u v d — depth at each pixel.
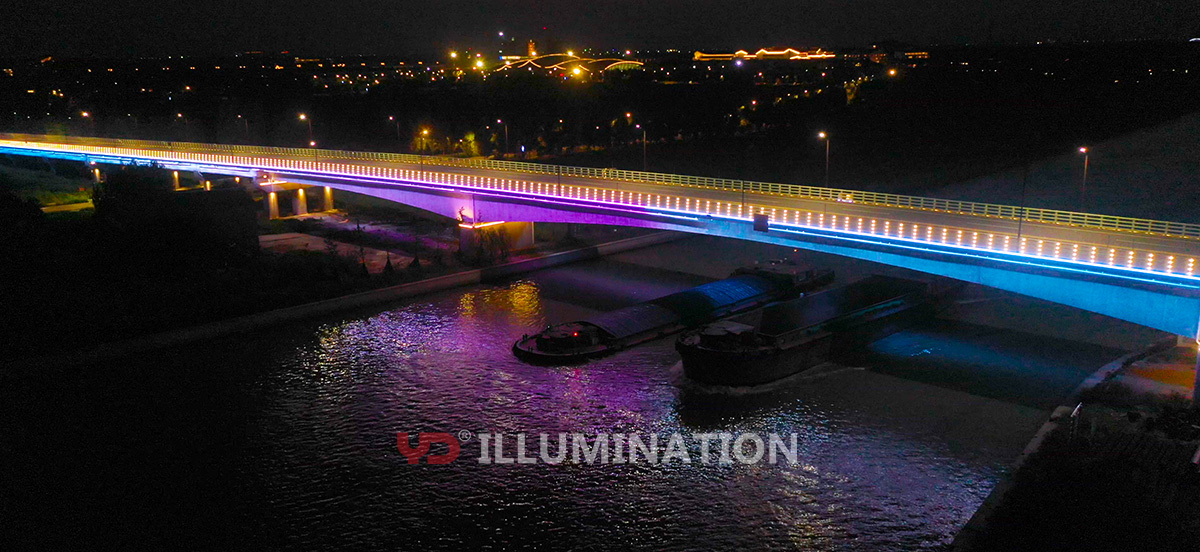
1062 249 77.75
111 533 58.47
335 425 73.62
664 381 82.00
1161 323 68.31
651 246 142.50
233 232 117.19
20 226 118.75
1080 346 88.12
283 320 100.25
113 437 72.00
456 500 61.84
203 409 77.12
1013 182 179.12
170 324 95.44
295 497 62.66
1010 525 50.94
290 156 170.12
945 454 66.00
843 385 80.00
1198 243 78.62
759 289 106.25
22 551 56.41
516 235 128.50
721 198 110.25
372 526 58.97
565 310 104.81
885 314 92.94
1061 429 63.44
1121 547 47.25
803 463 65.69
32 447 70.38
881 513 58.91
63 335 90.94
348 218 155.50
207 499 62.53
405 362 87.69
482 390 80.38
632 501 61.25
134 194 120.50
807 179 192.75
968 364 84.19
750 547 55.69
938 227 88.75
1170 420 61.59
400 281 113.00
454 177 136.38
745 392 78.69
